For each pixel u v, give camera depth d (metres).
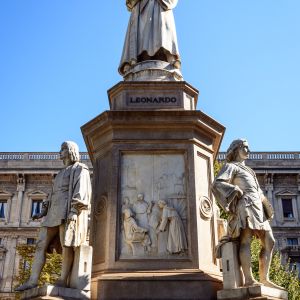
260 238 6.98
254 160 38.09
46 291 6.20
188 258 7.25
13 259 35.88
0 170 38.06
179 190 7.80
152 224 7.53
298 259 35.31
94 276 7.30
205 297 6.77
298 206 37.19
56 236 7.19
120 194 7.79
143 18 10.14
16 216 37.31
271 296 6.23
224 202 6.86
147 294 6.83
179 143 8.13
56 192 7.23
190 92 8.91
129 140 8.13
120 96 8.75
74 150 7.72
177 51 9.80
